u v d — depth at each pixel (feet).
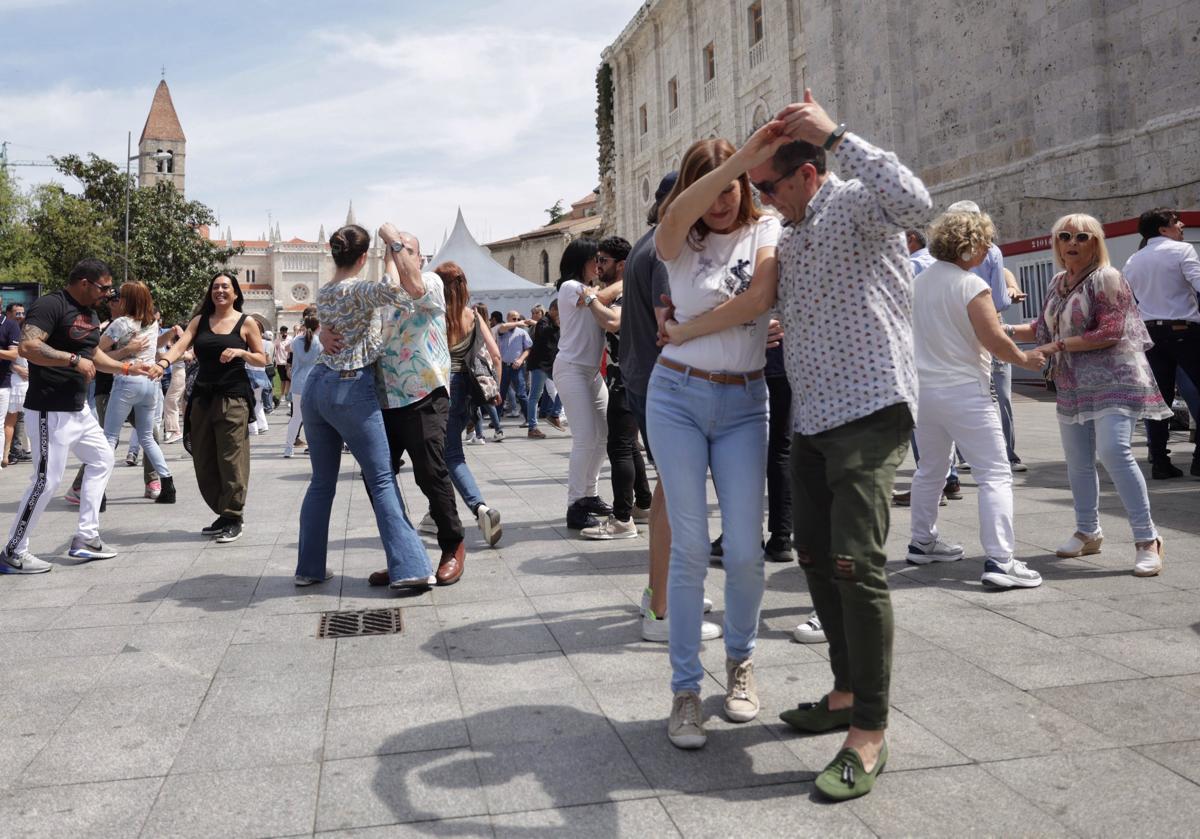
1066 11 55.21
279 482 30.42
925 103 69.41
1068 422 15.78
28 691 11.06
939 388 14.69
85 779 8.66
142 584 16.40
